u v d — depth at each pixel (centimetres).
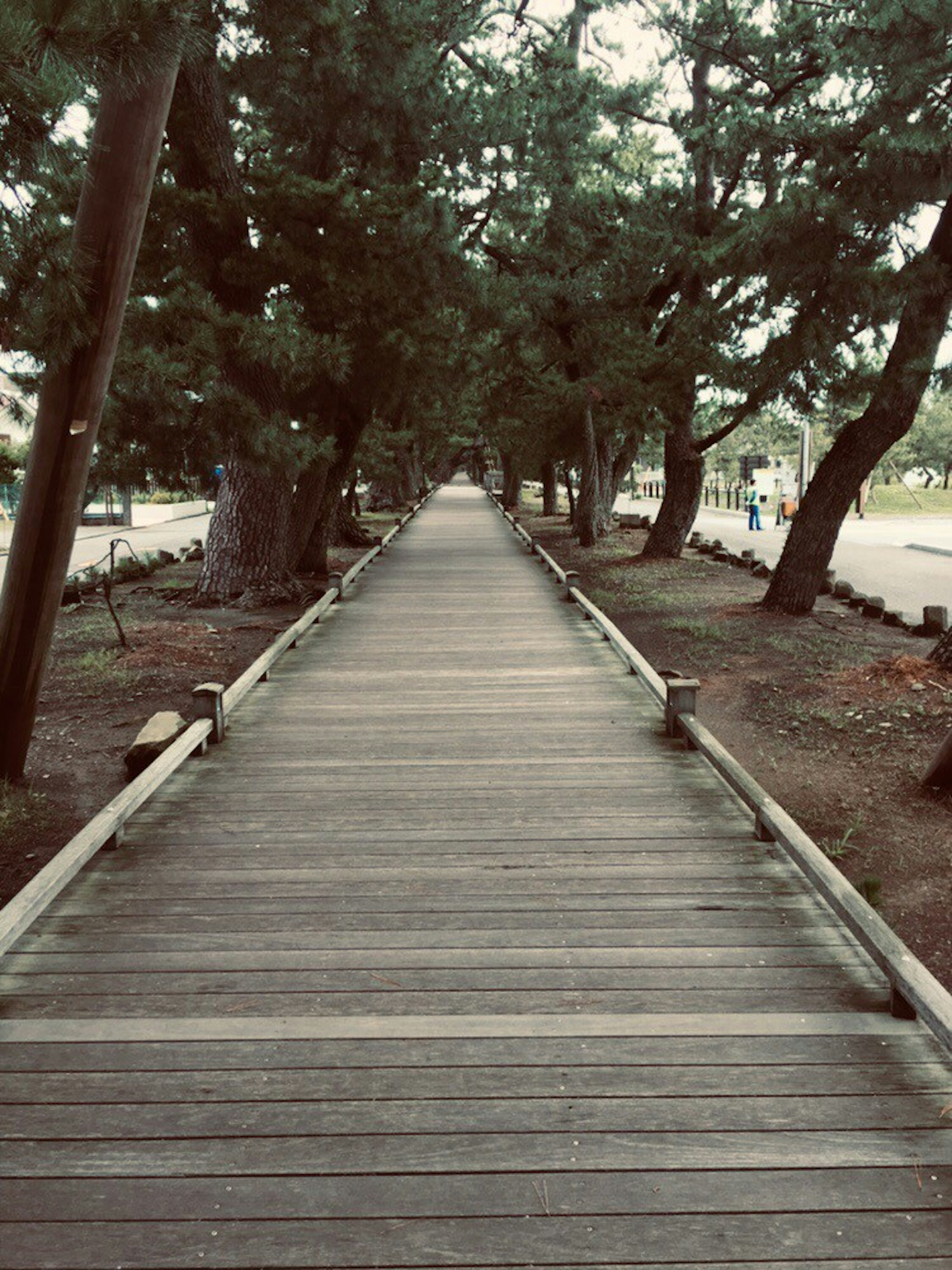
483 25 1998
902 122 1143
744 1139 299
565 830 562
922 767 767
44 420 664
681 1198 275
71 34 362
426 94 1478
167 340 1005
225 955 416
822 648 1192
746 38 1817
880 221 1223
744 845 538
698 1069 334
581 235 2011
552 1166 288
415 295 1348
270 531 1563
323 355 1014
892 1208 271
